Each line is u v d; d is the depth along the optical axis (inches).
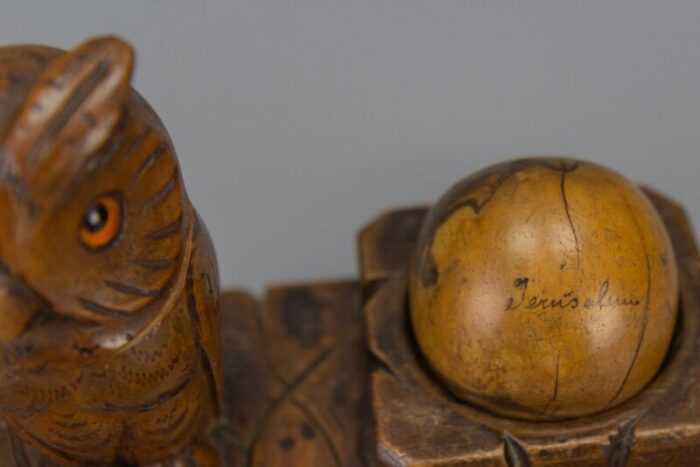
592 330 9.4
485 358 9.6
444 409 10.0
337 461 11.1
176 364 9.4
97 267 8.6
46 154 8.0
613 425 9.8
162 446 10.2
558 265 9.4
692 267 10.5
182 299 9.3
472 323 9.6
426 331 10.0
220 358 10.1
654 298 9.6
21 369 9.0
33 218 8.1
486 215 9.6
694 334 10.1
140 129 8.4
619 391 9.7
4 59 8.3
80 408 9.4
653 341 9.7
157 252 8.8
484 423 9.9
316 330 11.9
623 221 9.5
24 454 10.6
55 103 7.9
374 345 10.4
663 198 11.1
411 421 10.0
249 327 11.9
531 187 9.6
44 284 8.4
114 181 8.3
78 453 10.1
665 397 9.8
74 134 8.0
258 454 11.1
